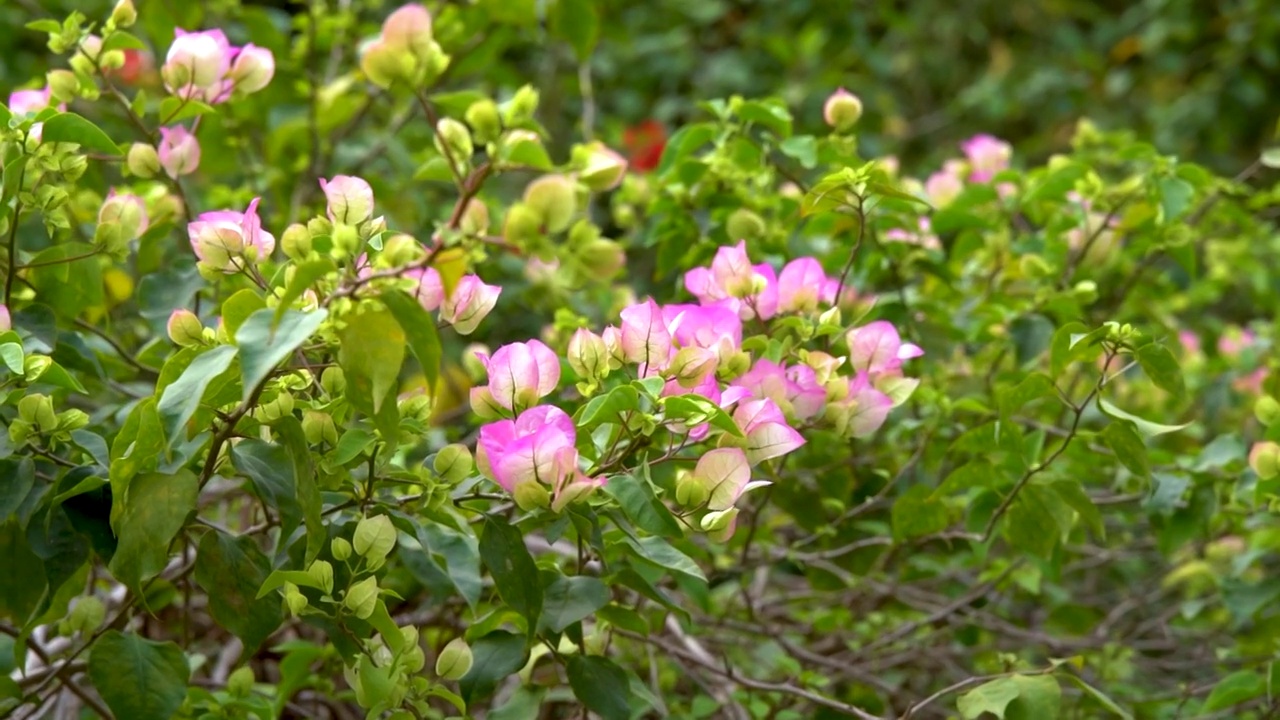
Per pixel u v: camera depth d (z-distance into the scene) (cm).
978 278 196
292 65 214
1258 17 394
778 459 167
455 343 266
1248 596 174
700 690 185
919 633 192
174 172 161
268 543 168
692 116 373
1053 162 192
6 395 142
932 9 447
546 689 152
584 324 174
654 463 144
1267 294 248
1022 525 164
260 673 185
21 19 274
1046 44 470
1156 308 226
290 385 141
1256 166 193
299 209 201
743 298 157
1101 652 189
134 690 140
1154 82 446
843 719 172
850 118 174
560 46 326
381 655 145
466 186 135
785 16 390
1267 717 164
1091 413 195
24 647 143
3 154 146
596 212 302
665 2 376
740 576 177
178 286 165
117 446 139
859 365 156
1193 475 174
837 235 185
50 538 141
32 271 157
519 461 138
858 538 181
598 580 146
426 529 151
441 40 219
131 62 237
